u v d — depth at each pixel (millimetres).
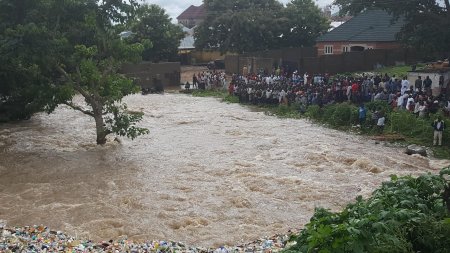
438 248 7926
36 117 32906
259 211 16469
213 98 43281
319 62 47156
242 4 64875
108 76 24547
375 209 8117
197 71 63469
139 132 24578
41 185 19016
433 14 37031
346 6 40969
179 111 36125
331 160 22391
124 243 13789
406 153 23828
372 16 54375
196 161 22500
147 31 61844
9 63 23891
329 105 32094
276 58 54688
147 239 14266
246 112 35531
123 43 25094
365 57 48625
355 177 20078
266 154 23672
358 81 34188
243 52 60625
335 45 54594
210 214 16156
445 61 38281
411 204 8484
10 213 16125
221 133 28531
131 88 25219
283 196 17891
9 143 25562
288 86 37250
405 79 32438
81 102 40000
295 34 61688
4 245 13031
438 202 8789
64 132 28500
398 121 27297
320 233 7172
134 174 20406
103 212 16234
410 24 39281
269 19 59906
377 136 26922
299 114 33594
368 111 29219
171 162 22328
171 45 63500
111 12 25453
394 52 49375
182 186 18906
